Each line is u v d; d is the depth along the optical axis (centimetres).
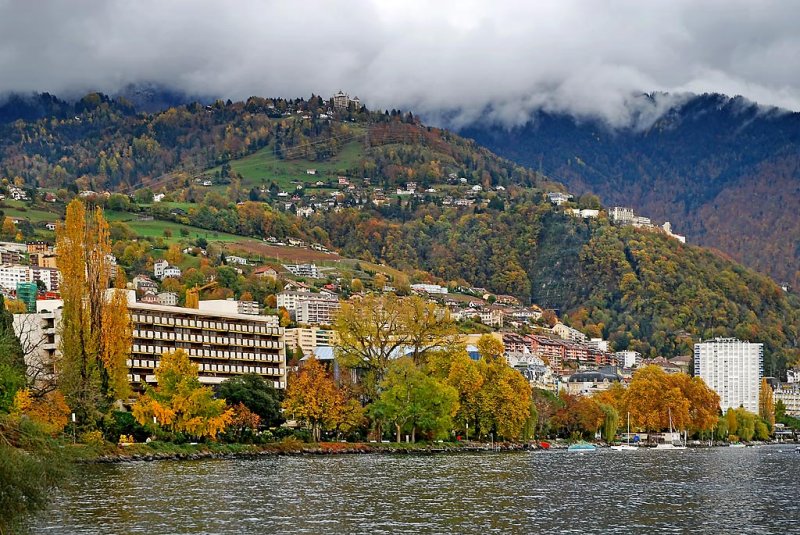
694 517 13538
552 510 13950
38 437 9444
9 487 8838
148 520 12338
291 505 13838
